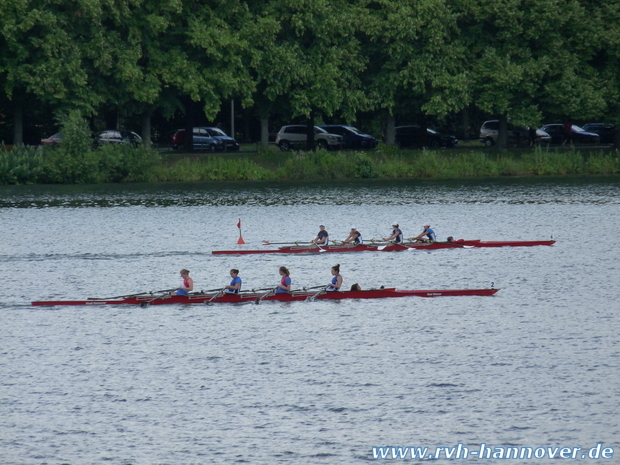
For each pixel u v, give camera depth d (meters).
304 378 102.88
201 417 92.56
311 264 168.38
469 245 184.12
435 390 98.75
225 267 166.00
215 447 86.00
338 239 194.75
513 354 109.88
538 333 118.44
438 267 163.50
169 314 130.50
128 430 89.75
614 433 87.88
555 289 143.62
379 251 181.88
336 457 84.06
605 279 150.38
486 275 155.62
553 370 104.00
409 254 177.88
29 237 195.62
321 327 122.88
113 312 131.75
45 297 141.12
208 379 102.81
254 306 134.88
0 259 171.38
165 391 99.44
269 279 155.12
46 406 95.50
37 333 120.94
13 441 87.50
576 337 116.31
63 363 108.56
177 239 194.50
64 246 185.12
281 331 121.12
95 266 165.38
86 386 101.00
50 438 88.12
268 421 91.50
